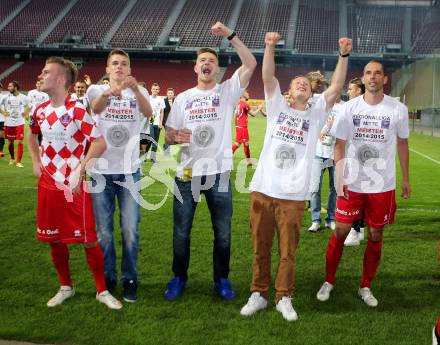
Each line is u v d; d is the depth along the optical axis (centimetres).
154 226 597
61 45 3934
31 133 361
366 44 3994
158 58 4234
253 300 360
